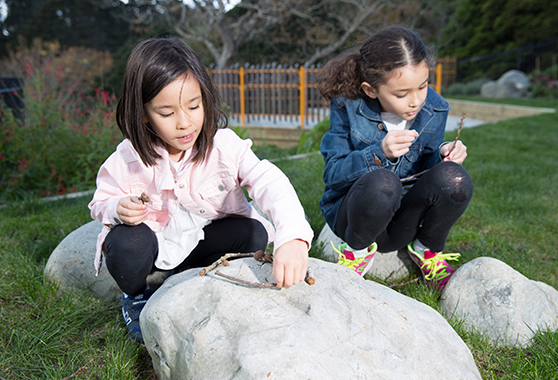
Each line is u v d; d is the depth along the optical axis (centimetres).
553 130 813
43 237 317
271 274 160
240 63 2052
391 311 152
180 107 156
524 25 2031
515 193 406
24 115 581
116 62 2281
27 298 227
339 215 217
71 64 2364
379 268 242
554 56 1909
